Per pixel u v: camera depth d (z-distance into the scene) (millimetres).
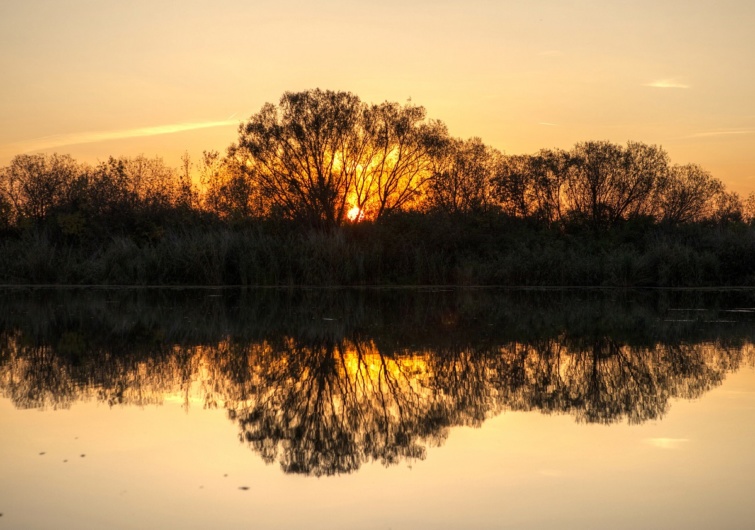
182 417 7809
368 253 30203
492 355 11898
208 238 29312
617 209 38250
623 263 29484
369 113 35625
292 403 8516
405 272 30625
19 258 28969
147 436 7055
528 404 8555
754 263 29906
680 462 6258
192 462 6262
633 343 13312
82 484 5672
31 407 8195
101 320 16312
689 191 39438
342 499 5359
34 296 22484
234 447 6730
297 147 35062
